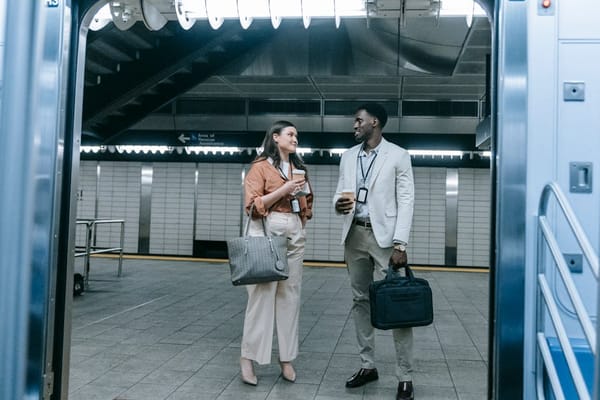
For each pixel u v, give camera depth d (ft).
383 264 11.12
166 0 8.86
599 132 6.97
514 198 6.97
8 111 6.15
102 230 46.37
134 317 19.93
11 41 6.15
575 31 7.07
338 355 14.75
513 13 7.12
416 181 43.70
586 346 6.73
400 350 10.90
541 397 6.63
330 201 43.98
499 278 6.95
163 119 43.32
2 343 6.20
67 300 8.11
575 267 6.86
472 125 40.16
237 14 9.00
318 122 41.86
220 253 45.09
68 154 8.05
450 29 20.43
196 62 25.03
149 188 46.11
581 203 6.93
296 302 12.28
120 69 21.74
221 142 39.73
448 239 43.27
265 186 11.88
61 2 7.80
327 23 22.26
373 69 25.44
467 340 16.99
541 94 7.04
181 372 12.96
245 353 11.91
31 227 6.26
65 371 8.09
